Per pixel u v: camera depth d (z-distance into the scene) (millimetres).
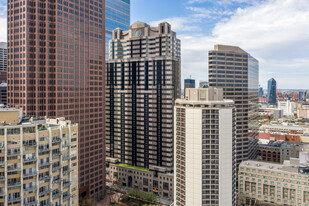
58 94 182750
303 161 191000
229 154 143625
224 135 142000
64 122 123188
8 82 182875
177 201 152625
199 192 142250
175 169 154500
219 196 141500
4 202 99438
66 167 119000
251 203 198750
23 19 175250
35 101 177000
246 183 199000
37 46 177000
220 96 151625
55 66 182125
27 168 104750
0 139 99625
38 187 106875
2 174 99938
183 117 146875
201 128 141250
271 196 190125
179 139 150625
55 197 112938
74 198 123688
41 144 108562
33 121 123625
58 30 183000
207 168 141750
